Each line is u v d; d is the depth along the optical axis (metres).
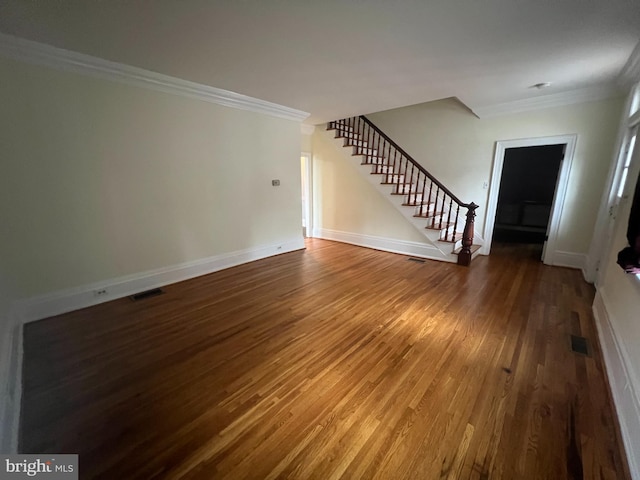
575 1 1.72
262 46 2.33
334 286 3.48
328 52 2.45
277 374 1.91
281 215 4.87
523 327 2.48
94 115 2.74
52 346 2.22
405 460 1.31
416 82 3.23
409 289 3.37
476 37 2.18
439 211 5.23
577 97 3.66
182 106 3.37
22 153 2.40
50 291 2.66
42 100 2.45
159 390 1.76
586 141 3.75
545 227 5.89
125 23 1.99
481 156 4.64
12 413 1.48
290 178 4.89
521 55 2.51
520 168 6.41
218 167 3.85
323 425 1.51
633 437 1.31
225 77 3.09
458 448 1.37
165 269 3.49
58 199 2.62
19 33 2.14
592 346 2.19
